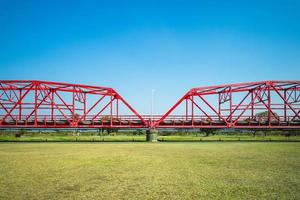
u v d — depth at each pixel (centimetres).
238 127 6278
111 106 6334
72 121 6228
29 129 6200
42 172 2209
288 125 6362
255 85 6316
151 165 2562
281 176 2053
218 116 6347
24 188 1702
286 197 1516
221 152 3681
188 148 4297
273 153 3538
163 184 1809
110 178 1989
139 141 6191
